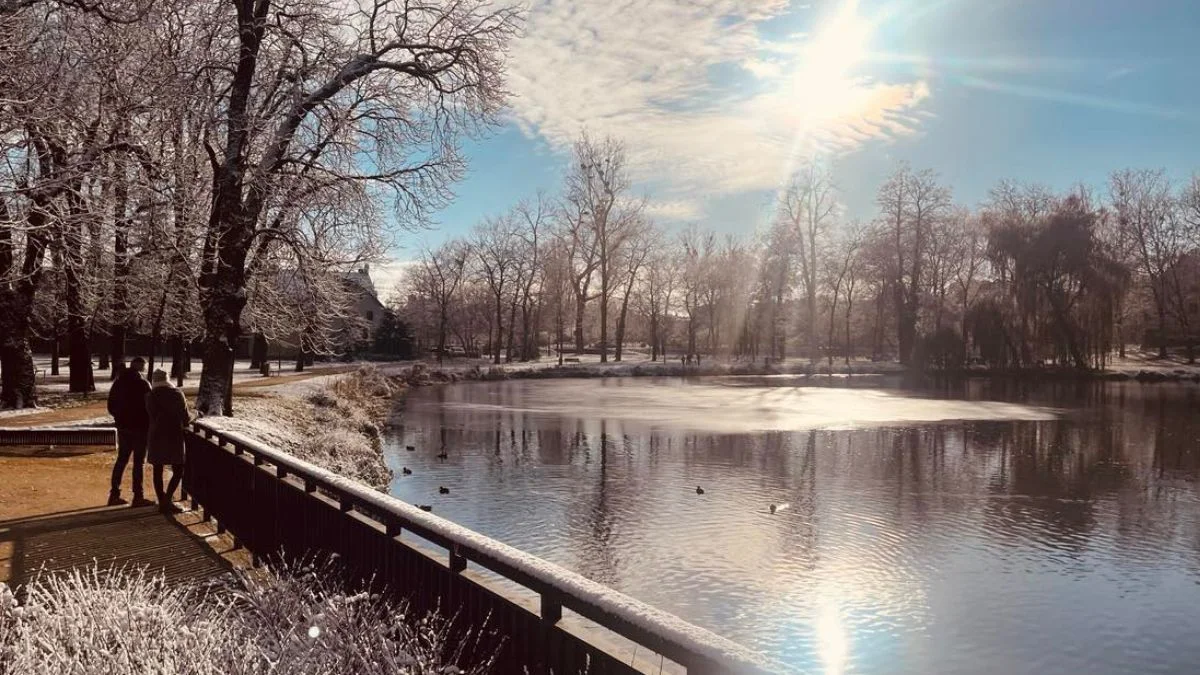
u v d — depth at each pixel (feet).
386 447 87.25
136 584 16.62
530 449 86.17
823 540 50.72
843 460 80.28
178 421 33.94
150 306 89.15
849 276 256.11
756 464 77.82
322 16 63.57
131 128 58.13
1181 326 234.79
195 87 58.59
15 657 12.26
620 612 9.45
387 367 210.18
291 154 64.03
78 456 48.57
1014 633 36.73
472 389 173.27
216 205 61.87
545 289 282.56
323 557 19.80
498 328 250.16
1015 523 55.77
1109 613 39.37
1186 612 39.47
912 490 66.39
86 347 99.45
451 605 13.89
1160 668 33.63
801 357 303.89
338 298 76.38
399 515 15.30
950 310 217.36
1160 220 233.76
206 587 22.08
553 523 54.29
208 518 32.12
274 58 63.77
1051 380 189.88
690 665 8.36
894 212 231.71
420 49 65.62
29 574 23.84
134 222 60.03
